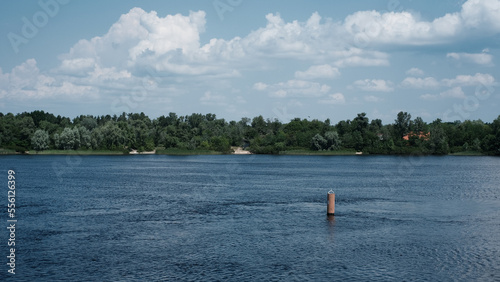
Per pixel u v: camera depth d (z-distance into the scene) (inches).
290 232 1870.1
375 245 1649.9
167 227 1974.7
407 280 1268.5
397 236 1793.8
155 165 7500.0
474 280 1270.9
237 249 1593.3
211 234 1829.5
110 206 2615.7
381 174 5447.8
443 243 1679.4
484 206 2647.6
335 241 1710.1
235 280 1267.2
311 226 1996.8
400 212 2396.7
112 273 1323.8
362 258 1480.1
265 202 2797.7
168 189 3629.4
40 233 1844.2
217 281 1258.6
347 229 1931.6
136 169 6373.0
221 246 1633.9
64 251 1560.0
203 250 1577.3
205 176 5093.5
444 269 1366.9
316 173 5595.5
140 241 1708.9
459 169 6501.0
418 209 2508.6
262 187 3796.8
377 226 1998.0
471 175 5315.0
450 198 3056.1
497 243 1680.6
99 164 7672.2
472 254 1529.3
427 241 1710.1
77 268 1370.6
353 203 2760.8
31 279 1272.1
